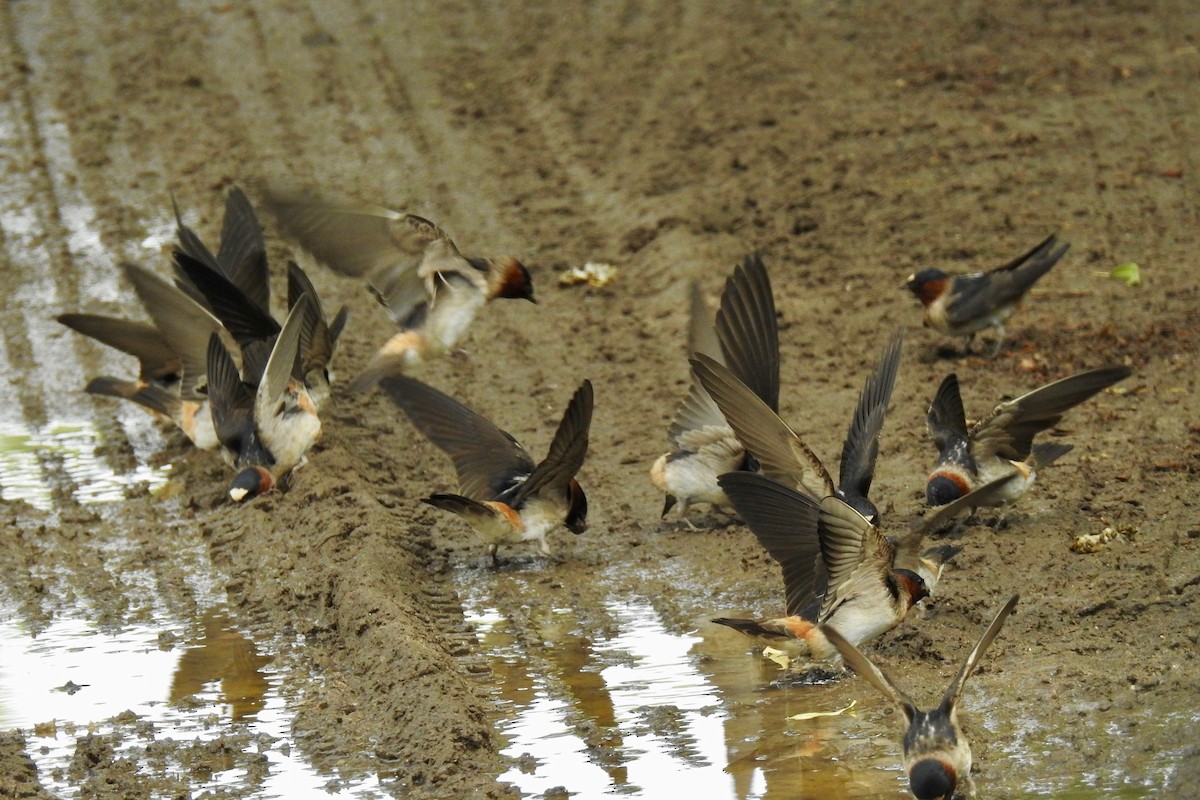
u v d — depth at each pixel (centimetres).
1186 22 2598
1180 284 1866
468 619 1329
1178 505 1373
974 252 1975
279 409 1510
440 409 1453
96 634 1333
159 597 1400
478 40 2750
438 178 2302
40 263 2119
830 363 1770
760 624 1080
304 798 1045
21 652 1302
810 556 1106
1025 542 1346
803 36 2655
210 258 1630
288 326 1395
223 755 1110
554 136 2403
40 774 1095
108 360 1925
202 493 1606
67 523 1550
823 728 1115
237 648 1295
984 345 1784
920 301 1770
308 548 1441
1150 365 1684
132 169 2352
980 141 2248
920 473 1520
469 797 1034
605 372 1811
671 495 1472
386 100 2545
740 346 1288
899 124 2317
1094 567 1288
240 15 2867
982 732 1080
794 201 2128
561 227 2156
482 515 1356
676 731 1120
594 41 2709
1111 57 2484
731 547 1437
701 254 2019
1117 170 2147
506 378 1809
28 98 2578
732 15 2764
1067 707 1097
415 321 1267
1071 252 1962
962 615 1248
